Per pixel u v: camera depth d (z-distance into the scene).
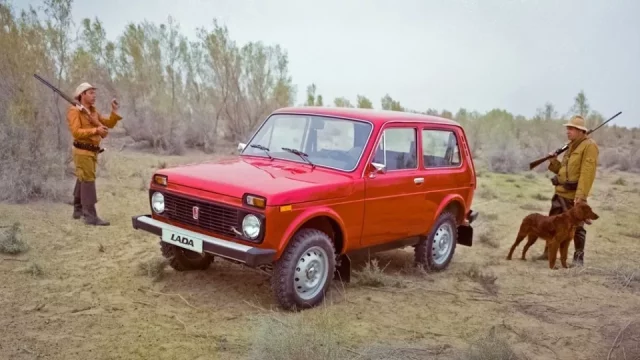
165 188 5.90
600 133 31.80
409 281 7.01
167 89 19.38
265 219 5.07
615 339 5.57
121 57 19.25
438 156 7.30
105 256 7.08
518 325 5.82
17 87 11.41
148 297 5.81
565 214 7.86
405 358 4.75
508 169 20.78
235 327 5.18
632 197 15.95
